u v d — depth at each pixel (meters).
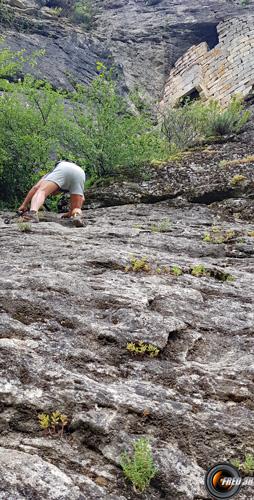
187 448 2.71
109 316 3.76
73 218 6.92
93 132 9.90
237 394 3.09
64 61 17.83
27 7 20.98
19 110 9.63
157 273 4.81
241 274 5.09
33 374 3.01
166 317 3.82
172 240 6.11
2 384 2.90
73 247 5.40
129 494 2.46
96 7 24.31
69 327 3.56
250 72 17.34
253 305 4.35
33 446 2.62
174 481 2.53
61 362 3.19
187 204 8.53
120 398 2.92
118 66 18.86
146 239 6.07
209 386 3.16
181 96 18.16
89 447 2.67
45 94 10.34
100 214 7.96
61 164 7.23
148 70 20.08
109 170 9.59
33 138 9.21
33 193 7.13
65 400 2.87
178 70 19.73
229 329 3.89
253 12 21.12
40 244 5.47
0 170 8.92
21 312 3.63
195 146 11.44
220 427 2.84
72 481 2.43
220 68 18.45
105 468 2.57
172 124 12.21
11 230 6.21
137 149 9.74
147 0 23.78
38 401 2.84
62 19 21.81
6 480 2.33
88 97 11.08
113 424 2.76
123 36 21.41
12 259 4.95
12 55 11.66
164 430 2.79
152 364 3.32
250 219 8.01
